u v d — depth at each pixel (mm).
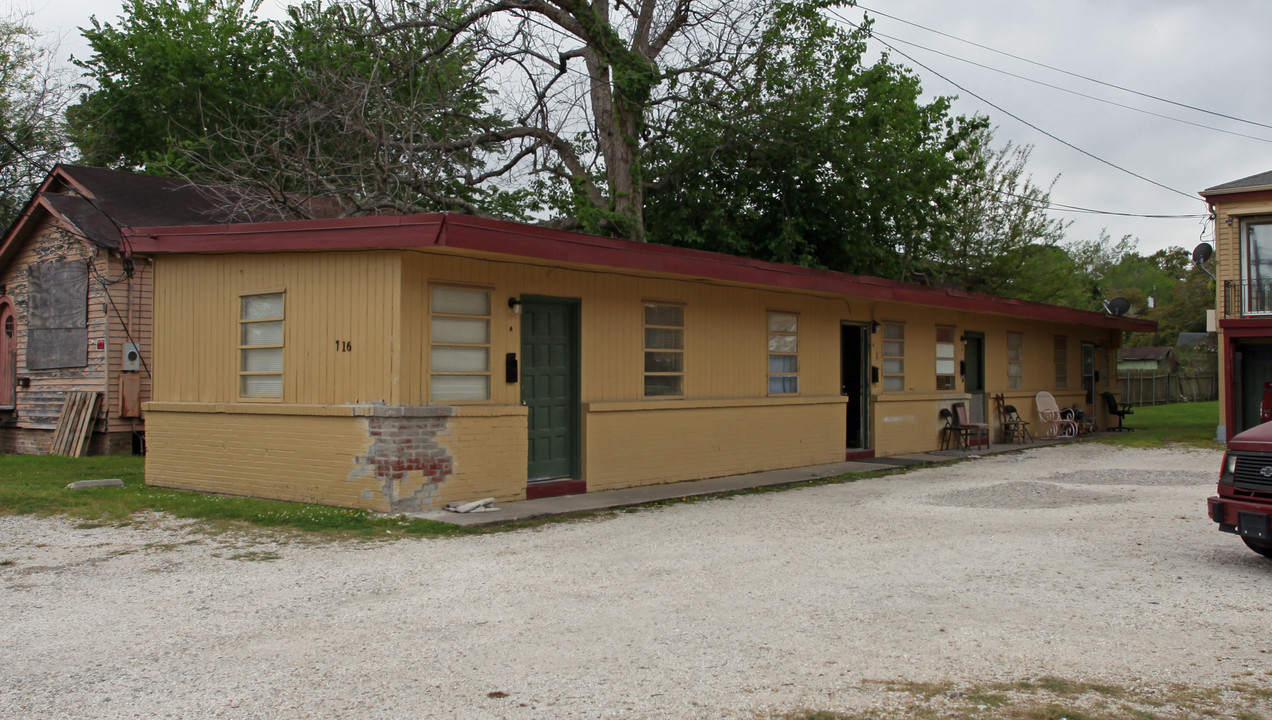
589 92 18859
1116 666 4754
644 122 19266
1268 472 6973
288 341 10258
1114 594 6266
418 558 7555
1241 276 19938
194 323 11195
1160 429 23750
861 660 4891
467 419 9859
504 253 9203
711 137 20016
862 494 11711
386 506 9273
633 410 11891
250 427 10531
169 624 5652
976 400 19844
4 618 5793
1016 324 21312
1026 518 9555
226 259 10891
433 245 8734
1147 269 77250
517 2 17828
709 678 4629
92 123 25109
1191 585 6512
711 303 13273
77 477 12492
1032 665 4781
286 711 4230
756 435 13867
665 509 10367
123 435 15766
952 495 11359
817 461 15062
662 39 19344
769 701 4309
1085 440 20797
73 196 16375
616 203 18781
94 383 15922
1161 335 58938
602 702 4324
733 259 12180
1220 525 7207
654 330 12406
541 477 11031
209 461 10938
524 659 4965
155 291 11570
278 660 4961
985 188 32500
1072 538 8383
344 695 4434
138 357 15938
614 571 7094
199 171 19812
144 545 8062
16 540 8281
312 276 10039
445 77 18047
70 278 16422
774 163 21438
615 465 11656
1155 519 9406
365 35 17000
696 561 7465
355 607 6043
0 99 24328
